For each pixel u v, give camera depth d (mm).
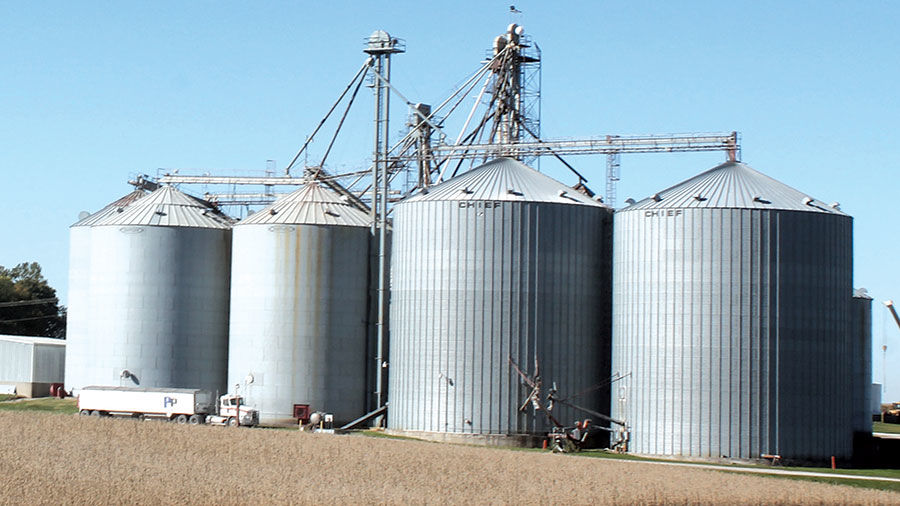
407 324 128125
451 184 129750
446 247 125938
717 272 117875
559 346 125000
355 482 89062
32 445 103688
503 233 124938
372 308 140750
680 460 116750
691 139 133875
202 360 146750
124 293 147125
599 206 129375
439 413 124812
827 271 119812
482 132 150125
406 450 108875
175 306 146500
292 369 138375
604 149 137250
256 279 140625
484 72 150125
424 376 126000
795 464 116500
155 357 146000
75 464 92688
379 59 143750
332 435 121125
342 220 141625
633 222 122312
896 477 107625
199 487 83875
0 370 173500
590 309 127438
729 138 131875
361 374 139625
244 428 126062
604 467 102625
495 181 128750
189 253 147500
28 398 166375
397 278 130375
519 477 94125
